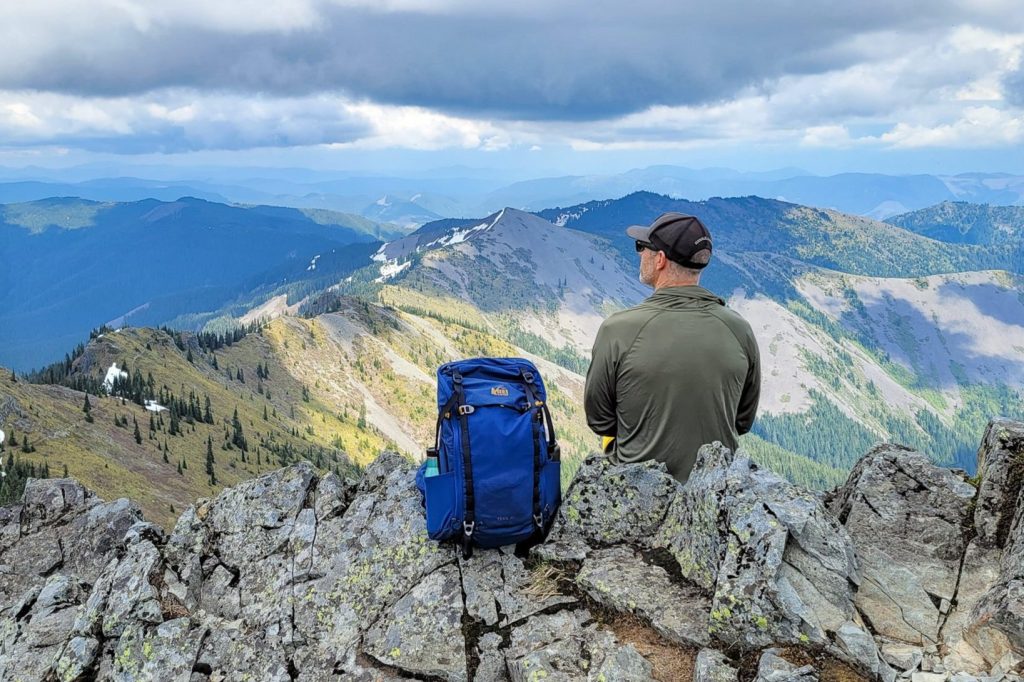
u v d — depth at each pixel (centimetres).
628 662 183
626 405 231
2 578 295
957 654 173
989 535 197
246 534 262
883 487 217
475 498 214
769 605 178
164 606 241
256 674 217
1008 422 209
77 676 224
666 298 229
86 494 341
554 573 220
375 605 226
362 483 281
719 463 212
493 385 225
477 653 205
